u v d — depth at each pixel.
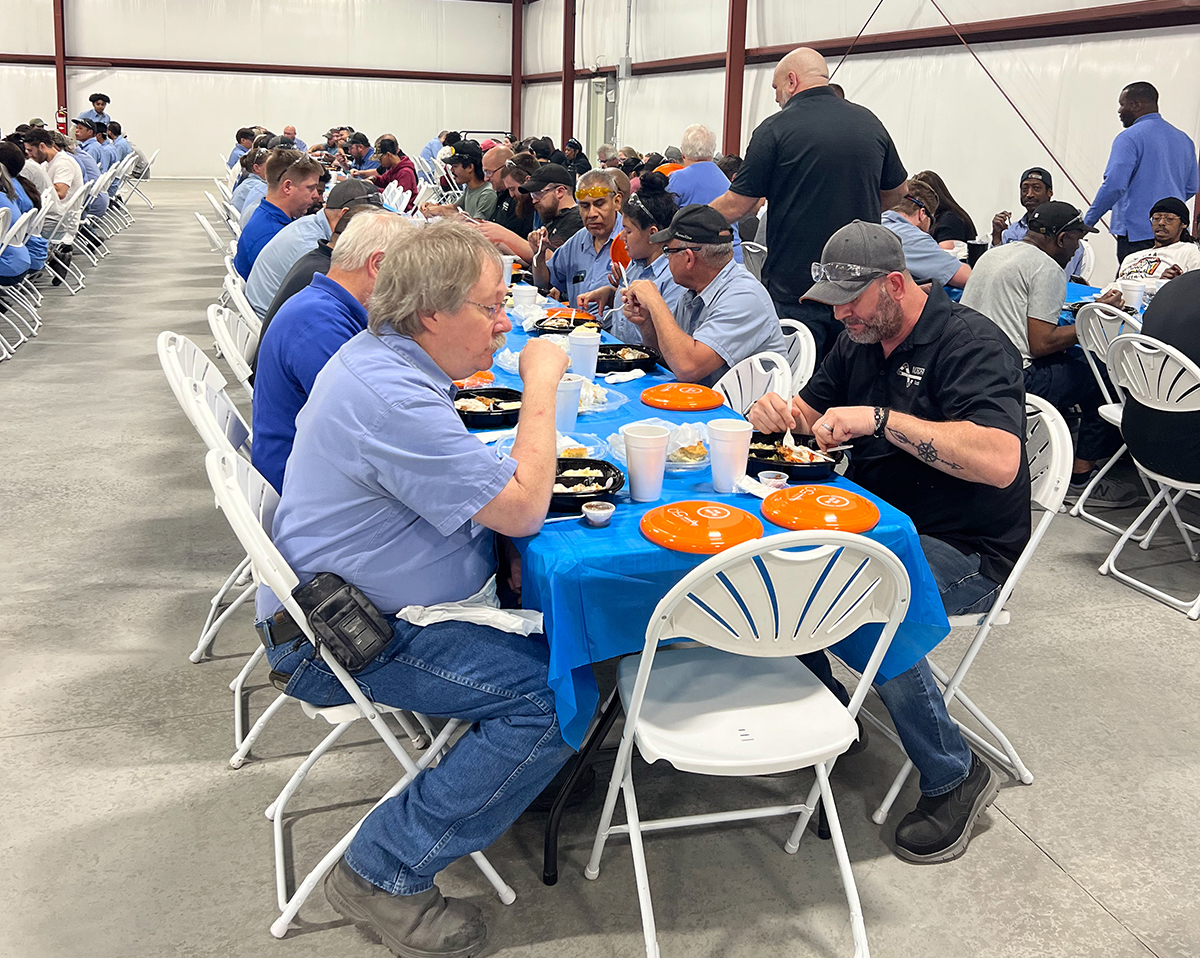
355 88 19.09
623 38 14.65
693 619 1.64
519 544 1.81
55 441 4.70
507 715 1.77
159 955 1.81
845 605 1.68
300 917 1.92
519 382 2.89
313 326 2.41
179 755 2.40
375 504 1.72
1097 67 6.75
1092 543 3.80
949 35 8.01
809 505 1.86
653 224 3.52
